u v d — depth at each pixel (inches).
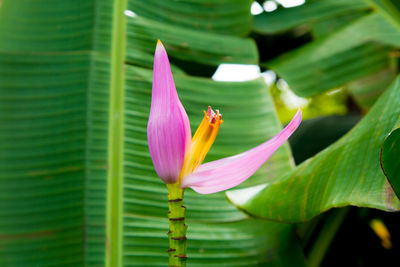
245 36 57.1
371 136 34.7
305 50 60.0
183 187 30.1
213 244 41.0
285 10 62.0
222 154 45.9
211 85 49.6
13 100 43.3
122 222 40.1
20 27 47.2
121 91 44.3
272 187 37.3
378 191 32.5
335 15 59.6
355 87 65.1
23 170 41.2
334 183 34.8
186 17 53.6
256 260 41.0
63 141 41.8
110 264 39.4
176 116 29.7
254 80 51.8
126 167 41.3
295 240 41.9
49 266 39.4
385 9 58.0
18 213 40.3
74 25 47.7
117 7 48.5
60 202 40.6
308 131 61.8
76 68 45.0
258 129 48.3
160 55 30.0
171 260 29.5
